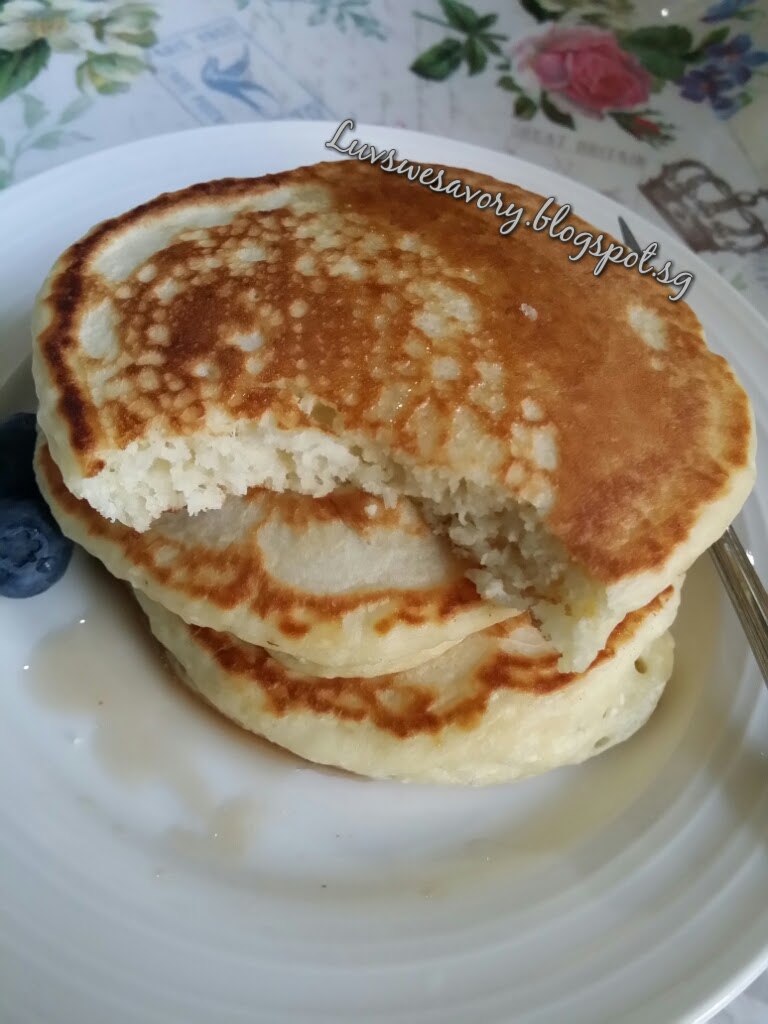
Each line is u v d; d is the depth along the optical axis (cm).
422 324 15
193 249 16
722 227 26
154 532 15
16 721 14
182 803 14
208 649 15
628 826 14
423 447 14
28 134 25
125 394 14
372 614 14
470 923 12
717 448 15
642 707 15
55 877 12
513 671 14
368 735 14
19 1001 11
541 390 14
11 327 17
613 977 12
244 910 12
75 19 28
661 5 31
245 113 26
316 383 14
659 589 13
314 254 16
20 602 15
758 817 13
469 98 28
